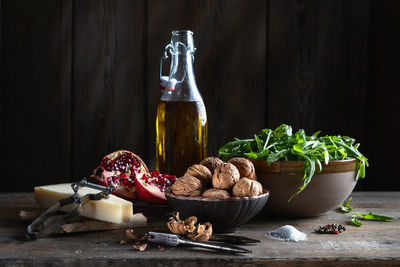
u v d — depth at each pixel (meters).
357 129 1.82
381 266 0.79
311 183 0.95
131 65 1.75
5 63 1.73
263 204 0.89
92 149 1.78
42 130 1.76
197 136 1.14
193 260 0.79
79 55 1.74
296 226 0.98
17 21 1.72
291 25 1.78
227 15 1.76
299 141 0.99
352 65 1.80
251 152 0.99
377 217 1.04
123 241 0.87
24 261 0.78
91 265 0.79
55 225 0.90
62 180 1.78
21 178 1.77
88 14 1.73
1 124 1.75
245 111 1.79
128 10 1.73
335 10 1.78
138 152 1.79
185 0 1.74
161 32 1.75
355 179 0.99
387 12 1.65
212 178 0.89
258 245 0.86
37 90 1.75
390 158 1.62
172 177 1.08
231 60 1.78
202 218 0.87
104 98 1.76
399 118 1.55
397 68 1.57
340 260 0.79
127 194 1.08
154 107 1.77
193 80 1.17
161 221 1.02
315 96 1.81
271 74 1.79
